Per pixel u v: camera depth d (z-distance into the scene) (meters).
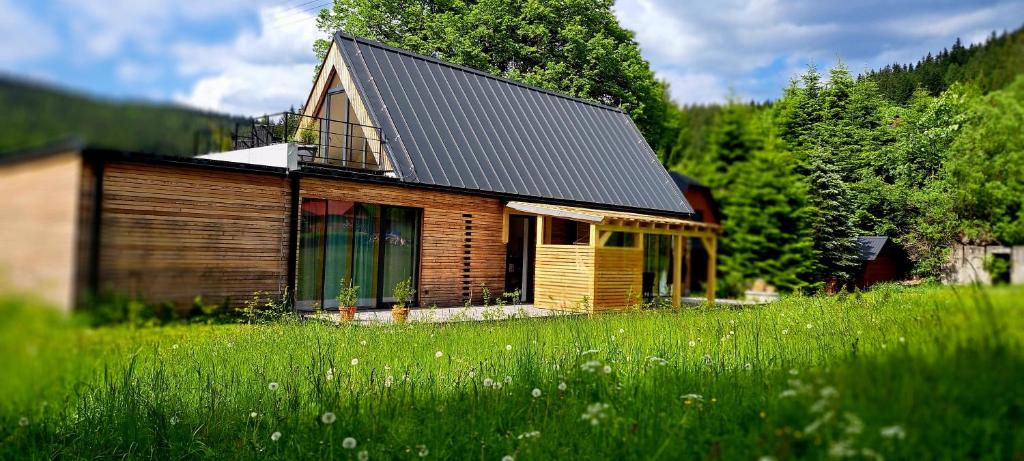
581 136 18.77
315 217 12.61
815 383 3.21
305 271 12.38
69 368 3.28
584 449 3.32
